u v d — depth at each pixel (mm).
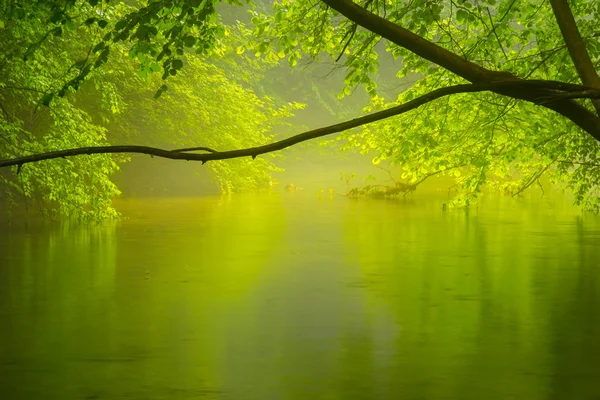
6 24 21672
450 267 20703
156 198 41906
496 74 6945
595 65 15281
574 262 21266
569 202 39406
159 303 16375
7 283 18344
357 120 6133
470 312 15586
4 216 31625
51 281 18609
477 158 19078
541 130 17719
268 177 48875
